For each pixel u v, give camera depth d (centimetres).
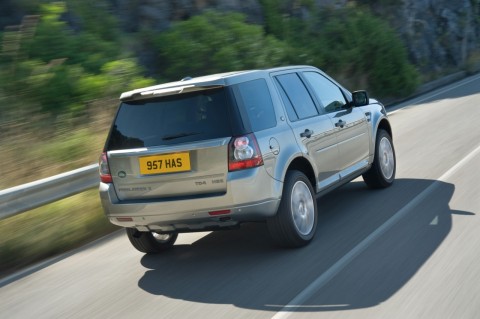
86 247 739
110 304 530
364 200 791
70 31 1531
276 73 662
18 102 1223
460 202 722
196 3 1980
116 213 612
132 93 605
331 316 445
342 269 543
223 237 707
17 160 968
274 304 482
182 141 577
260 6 2242
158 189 589
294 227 609
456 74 2730
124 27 1784
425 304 448
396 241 605
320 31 2370
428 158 1019
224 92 580
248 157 566
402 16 3025
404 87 2286
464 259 531
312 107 697
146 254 680
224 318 466
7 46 1303
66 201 842
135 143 598
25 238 721
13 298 581
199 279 568
